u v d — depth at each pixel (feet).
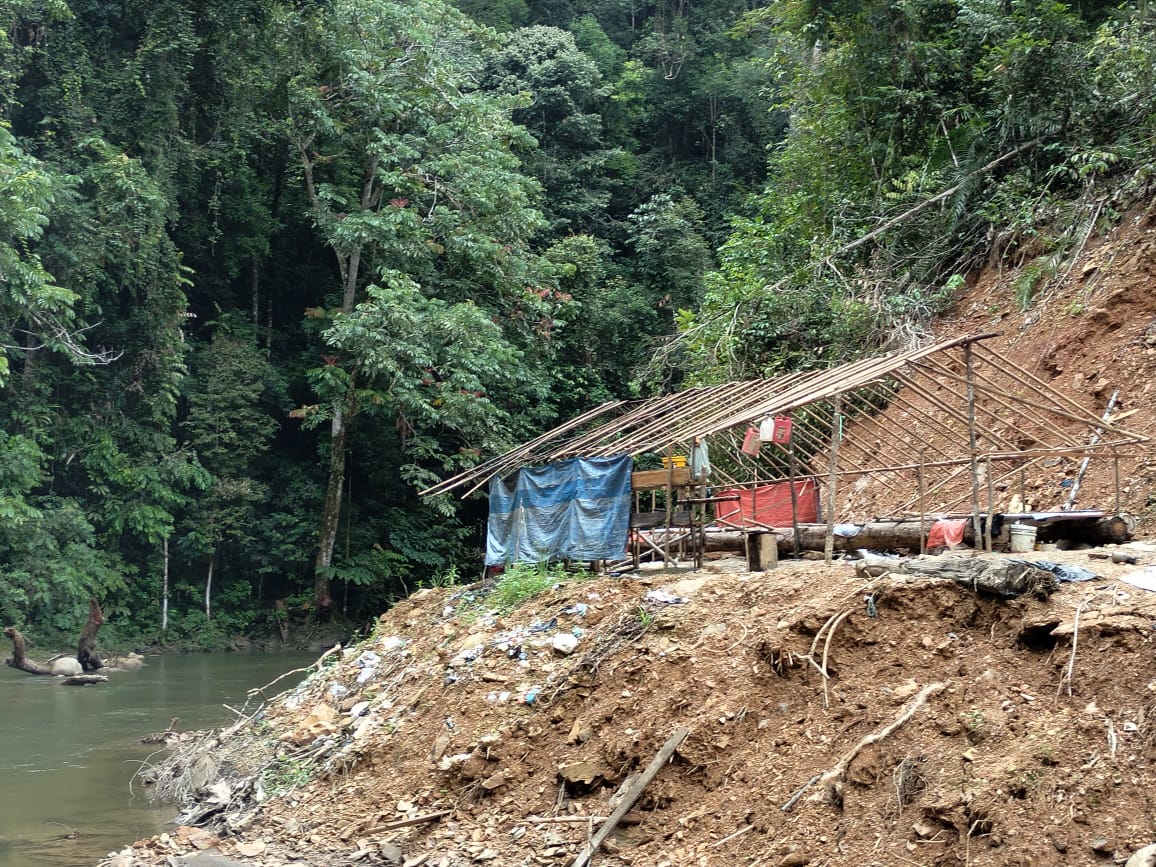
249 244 97.71
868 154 60.54
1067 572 22.81
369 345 82.38
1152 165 44.65
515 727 26.55
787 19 65.36
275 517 92.63
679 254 106.01
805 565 28.53
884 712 21.17
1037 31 51.70
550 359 98.12
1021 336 45.34
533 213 92.38
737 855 20.30
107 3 90.94
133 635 84.69
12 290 73.05
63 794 33.32
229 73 92.84
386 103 88.84
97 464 83.97
